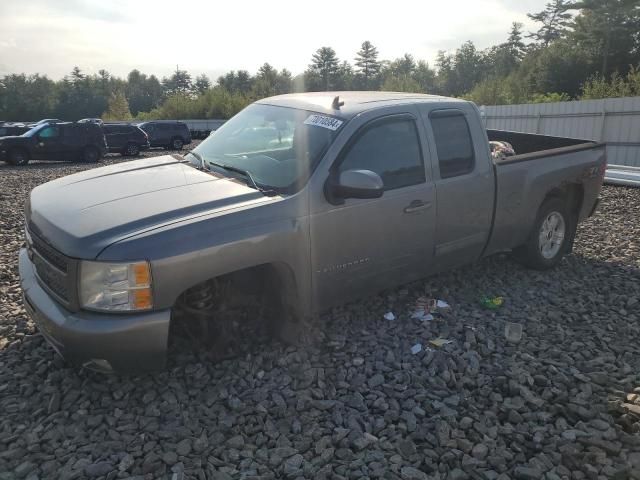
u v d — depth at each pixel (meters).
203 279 3.22
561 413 3.28
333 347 3.99
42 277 3.44
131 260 2.99
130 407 3.29
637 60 51.19
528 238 5.45
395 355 3.93
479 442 3.02
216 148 4.51
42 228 3.38
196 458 2.84
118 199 3.53
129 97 120.38
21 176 16.67
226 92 61.72
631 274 5.70
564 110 18.61
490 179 4.78
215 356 3.71
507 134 7.60
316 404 3.31
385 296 4.90
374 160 4.03
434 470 2.80
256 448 2.96
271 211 3.48
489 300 4.76
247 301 3.78
